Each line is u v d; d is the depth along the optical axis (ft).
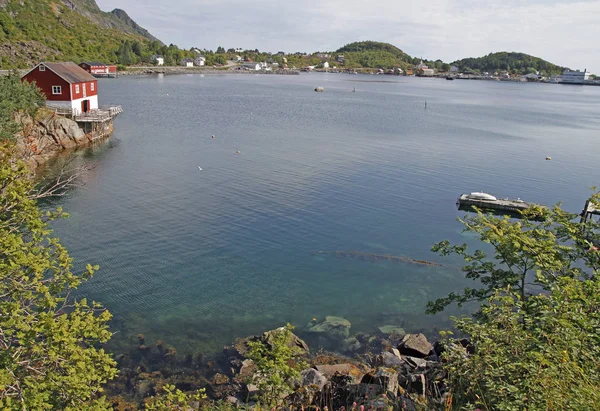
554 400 23.68
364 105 415.23
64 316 34.88
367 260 103.24
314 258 102.99
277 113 329.93
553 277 39.52
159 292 85.40
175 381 62.34
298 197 141.28
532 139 260.01
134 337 71.97
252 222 120.37
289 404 42.78
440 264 102.94
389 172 175.32
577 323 28.68
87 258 95.71
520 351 30.07
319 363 66.90
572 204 148.97
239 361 66.74
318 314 81.66
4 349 35.53
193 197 136.77
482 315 41.63
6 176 37.88
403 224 125.49
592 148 238.07
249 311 81.25
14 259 36.40
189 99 387.14
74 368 35.58
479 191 158.20
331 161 187.83
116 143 203.92
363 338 74.95
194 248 103.81
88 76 229.04
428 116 350.02
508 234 42.63
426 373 43.62
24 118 168.14
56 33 619.67
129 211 123.24
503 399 26.45
